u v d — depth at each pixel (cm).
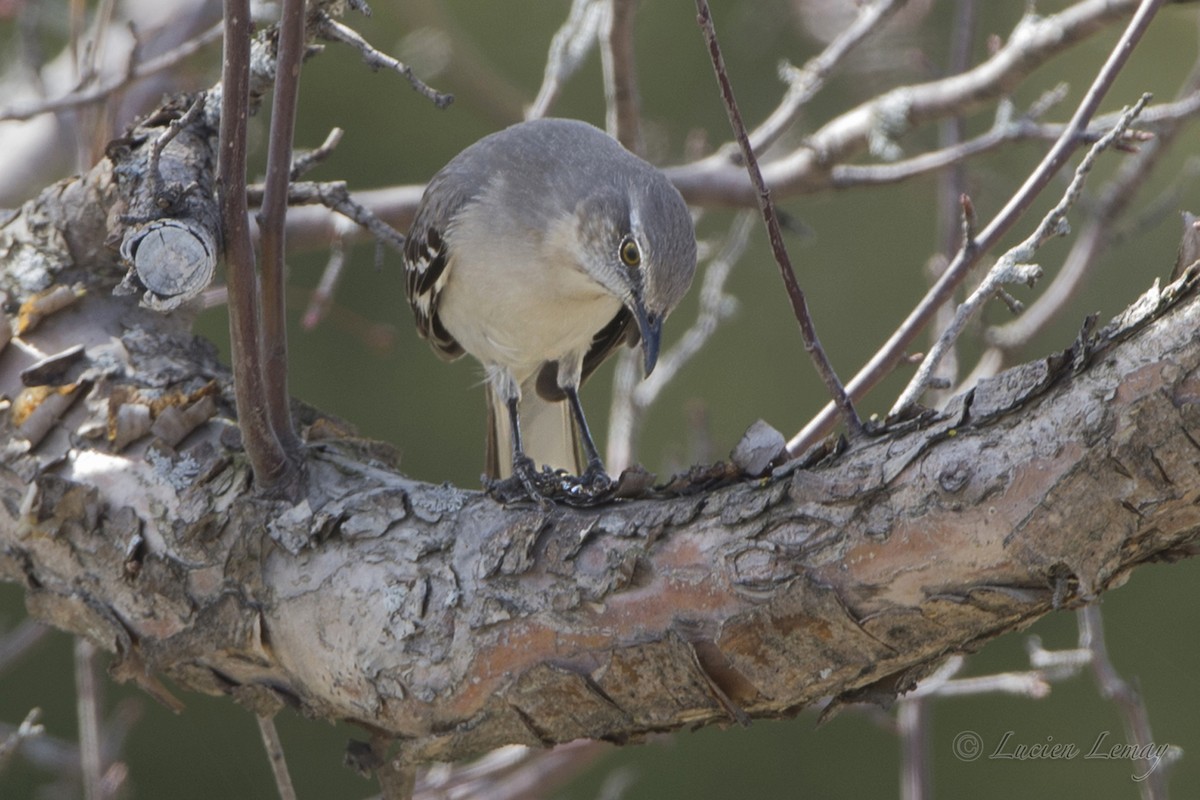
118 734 1080
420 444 1662
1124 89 1664
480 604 586
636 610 557
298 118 1661
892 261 1741
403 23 1561
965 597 506
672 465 1120
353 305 1675
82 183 774
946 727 1603
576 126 952
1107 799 1567
